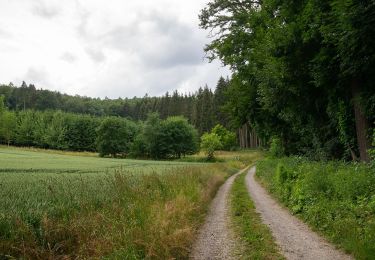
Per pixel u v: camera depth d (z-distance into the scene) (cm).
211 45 2908
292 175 1666
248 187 2266
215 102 11512
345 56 1330
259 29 2392
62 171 2670
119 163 4791
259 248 801
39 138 10612
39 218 742
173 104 16225
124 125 9381
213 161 7712
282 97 2052
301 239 877
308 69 1669
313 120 2173
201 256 767
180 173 1736
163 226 795
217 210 1360
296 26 1574
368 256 673
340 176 1184
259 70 2255
